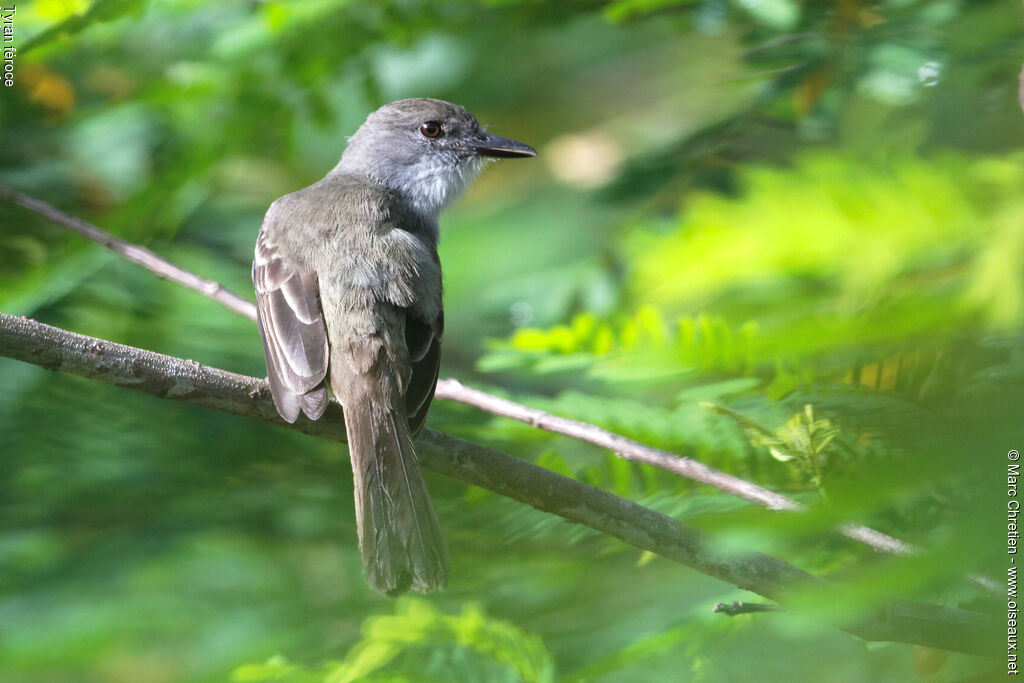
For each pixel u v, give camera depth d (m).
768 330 2.68
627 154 10.24
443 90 12.03
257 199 11.30
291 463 7.23
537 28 7.69
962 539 1.91
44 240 8.56
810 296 2.90
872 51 6.61
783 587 5.04
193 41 8.22
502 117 14.21
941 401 3.10
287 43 7.32
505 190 13.99
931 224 2.69
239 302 7.59
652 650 5.62
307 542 6.96
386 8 7.35
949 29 6.62
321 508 7.04
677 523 5.22
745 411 5.01
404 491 6.06
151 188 7.79
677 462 5.09
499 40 10.66
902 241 2.70
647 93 14.27
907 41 6.61
